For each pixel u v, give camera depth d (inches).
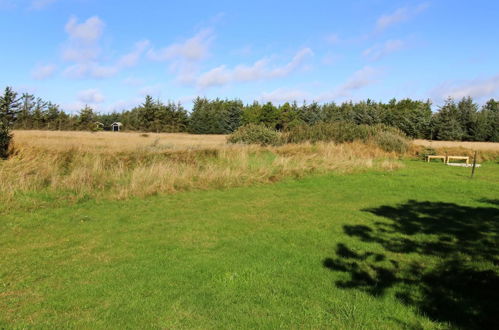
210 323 148.4
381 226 299.0
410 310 159.8
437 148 1085.1
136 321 149.2
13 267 205.3
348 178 571.8
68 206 351.3
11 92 2133.4
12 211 323.9
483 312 158.4
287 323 149.1
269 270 202.5
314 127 1016.2
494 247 245.8
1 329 141.9
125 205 364.5
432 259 223.5
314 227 294.8
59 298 168.4
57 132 1940.2
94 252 232.1
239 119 2878.9
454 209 363.6
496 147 1224.2
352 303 165.5
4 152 499.8
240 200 399.2
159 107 3051.2
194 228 288.7
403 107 2972.4
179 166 530.0
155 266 207.6
